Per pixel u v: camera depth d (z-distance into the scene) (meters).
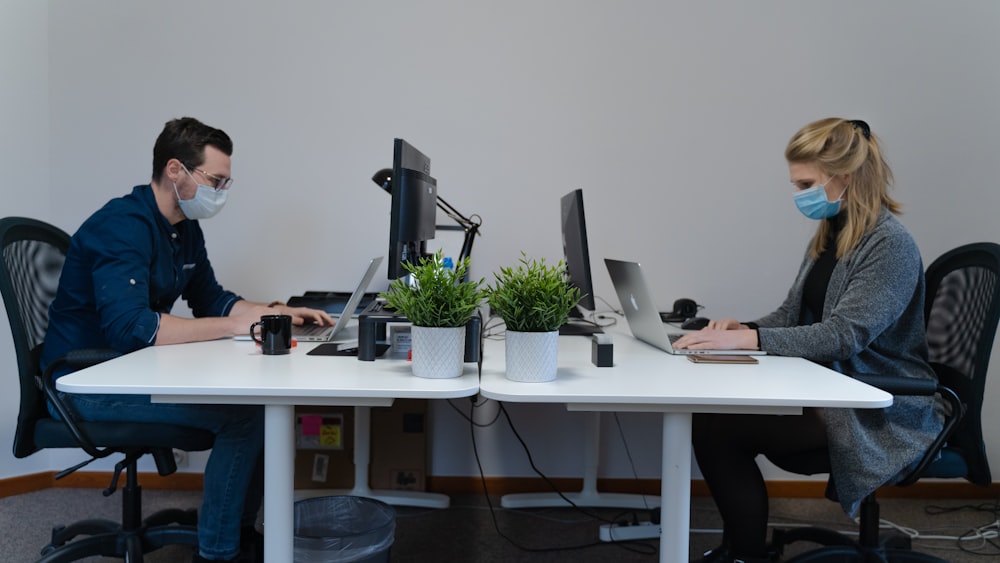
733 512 1.74
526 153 2.80
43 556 1.94
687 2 2.77
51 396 1.69
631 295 1.88
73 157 2.77
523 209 2.81
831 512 2.73
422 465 2.76
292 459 1.41
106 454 1.78
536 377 1.38
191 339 1.77
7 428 2.71
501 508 2.71
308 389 1.27
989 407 2.87
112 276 1.74
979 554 2.34
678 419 1.39
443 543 2.37
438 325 1.37
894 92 2.79
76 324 1.85
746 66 2.78
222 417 1.71
